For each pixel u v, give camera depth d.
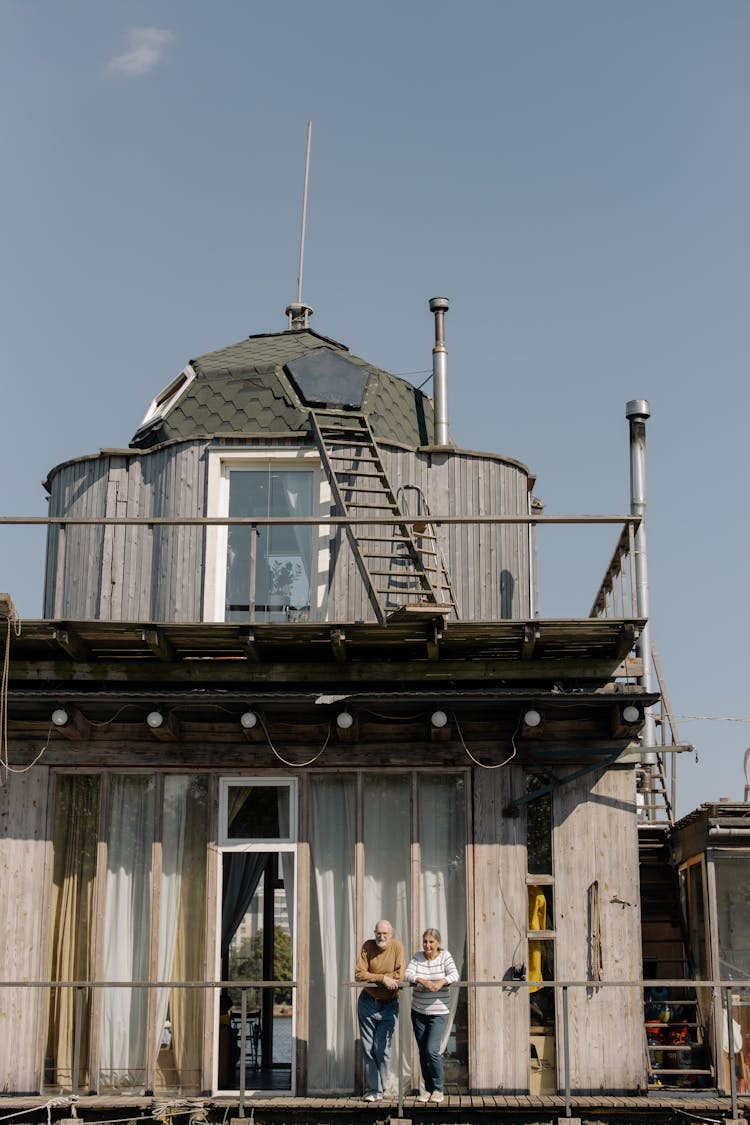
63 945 13.74
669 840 16.05
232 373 16.41
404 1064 13.48
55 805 14.00
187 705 13.41
